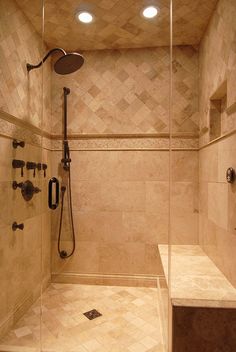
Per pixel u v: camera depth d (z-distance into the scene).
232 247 1.34
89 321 1.72
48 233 2.25
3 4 1.53
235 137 1.31
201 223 2.07
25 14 1.78
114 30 2.02
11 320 1.62
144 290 2.19
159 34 2.06
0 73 1.50
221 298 1.21
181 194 2.18
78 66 2.09
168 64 2.23
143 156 2.26
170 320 1.22
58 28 1.99
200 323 1.16
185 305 1.17
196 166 2.17
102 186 2.30
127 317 1.77
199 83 2.14
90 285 2.28
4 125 1.54
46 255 2.21
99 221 2.30
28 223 1.86
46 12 1.80
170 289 1.30
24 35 1.78
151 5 1.75
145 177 2.26
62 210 2.31
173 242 2.17
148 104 2.25
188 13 1.77
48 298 2.05
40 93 2.06
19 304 1.72
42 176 2.10
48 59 2.23
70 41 2.17
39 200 2.05
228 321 1.15
